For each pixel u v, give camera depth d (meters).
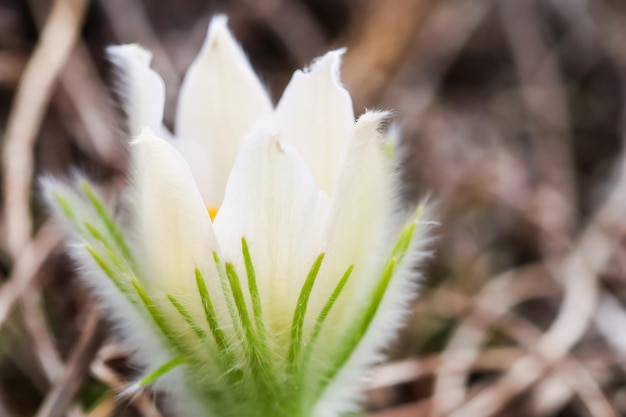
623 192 0.28
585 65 0.35
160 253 0.18
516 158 0.31
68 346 0.23
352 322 0.19
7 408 0.23
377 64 0.33
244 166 0.18
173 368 0.19
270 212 0.18
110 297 0.19
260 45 0.33
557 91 0.33
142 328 0.19
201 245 0.18
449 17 0.34
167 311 0.19
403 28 0.33
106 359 0.22
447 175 0.29
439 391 0.24
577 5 0.35
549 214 0.28
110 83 0.28
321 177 0.19
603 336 0.25
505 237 0.28
